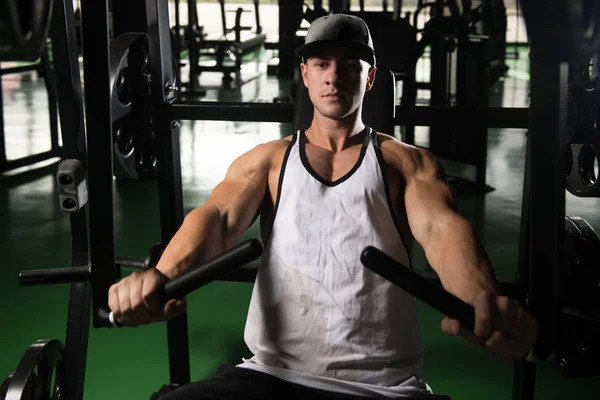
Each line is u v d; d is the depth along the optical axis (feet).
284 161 4.32
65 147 5.13
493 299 3.26
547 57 3.77
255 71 30.50
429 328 8.65
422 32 15.97
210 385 4.16
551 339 3.84
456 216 4.05
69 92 5.01
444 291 3.15
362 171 4.23
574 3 3.67
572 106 5.47
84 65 4.06
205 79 27.89
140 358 7.82
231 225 4.34
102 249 4.15
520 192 14.32
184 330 5.99
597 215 13.01
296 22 21.18
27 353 4.80
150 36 5.50
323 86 4.25
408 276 3.05
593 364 4.33
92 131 4.05
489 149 17.98
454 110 5.56
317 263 4.12
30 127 19.48
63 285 9.71
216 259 3.27
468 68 14.35
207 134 19.35
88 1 3.97
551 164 3.83
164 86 5.63
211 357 7.88
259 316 4.29
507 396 7.09
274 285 4.22
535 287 3.87
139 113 6.14
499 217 12.75
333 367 4.12
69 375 5.36
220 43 26.02
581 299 4.88
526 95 24.71
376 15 16.21
